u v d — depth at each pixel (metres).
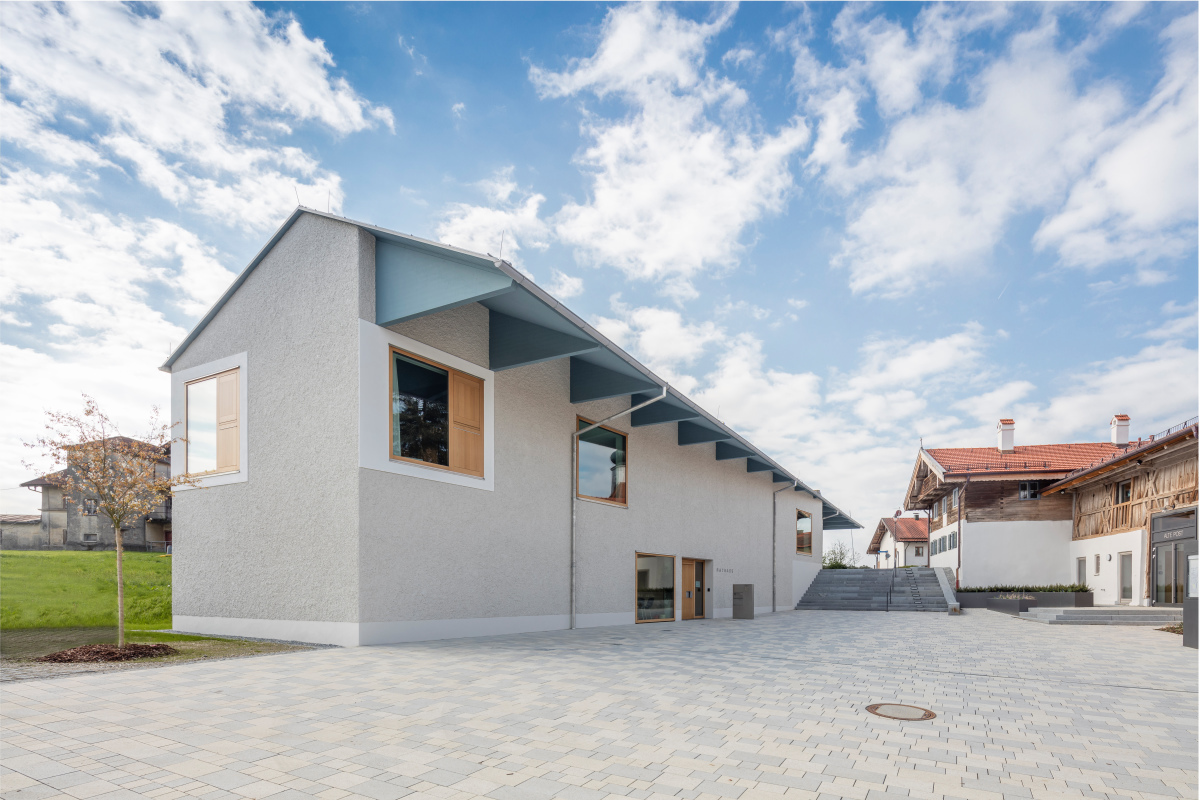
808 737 4.85
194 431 11.80
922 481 35.09
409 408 10.34
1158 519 21.28
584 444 14.77
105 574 15.73
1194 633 11.28
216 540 10.95
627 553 15.97
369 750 4.29
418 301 9.61
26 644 9.08
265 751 4.21
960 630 15.21
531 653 8.98
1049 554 27.95
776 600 24.92
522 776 3.85
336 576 9.34
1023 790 3.77
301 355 10.28
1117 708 6.18
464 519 11.13
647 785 3.73
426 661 7.91
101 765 3.87
